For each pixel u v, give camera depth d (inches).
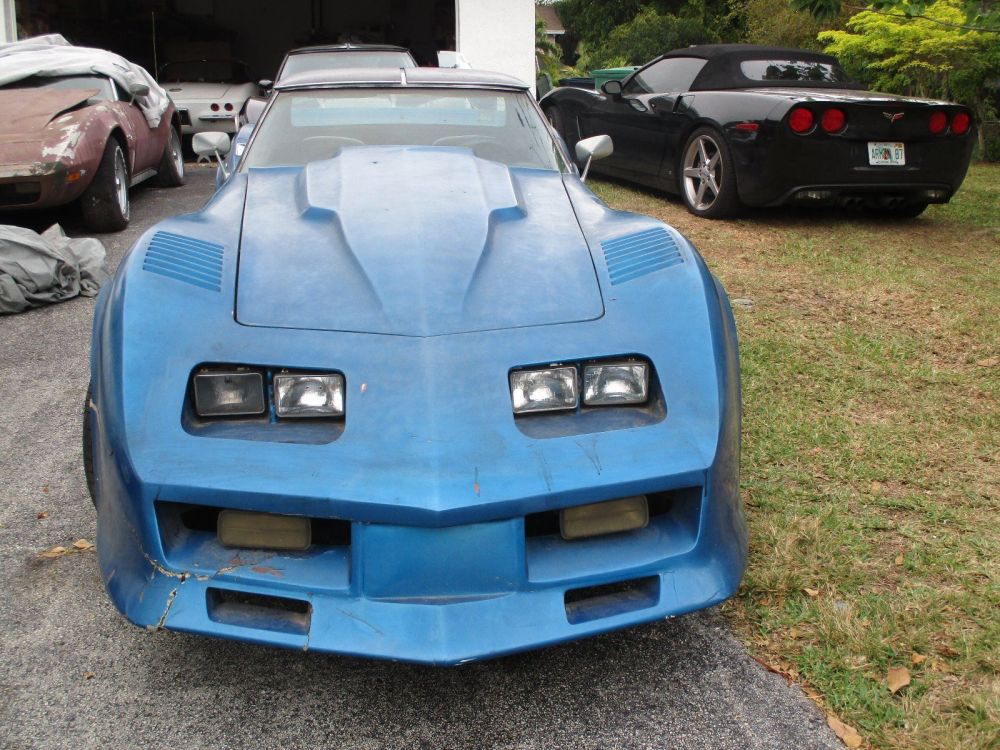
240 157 130.8
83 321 178.2
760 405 131.8
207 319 77.0
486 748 69.4
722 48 271.4
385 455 68.2
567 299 82.2
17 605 87.1
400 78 144.6
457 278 82.8
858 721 71.2
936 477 110.8
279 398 72.4
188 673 77.9
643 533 73.5
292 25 768.3
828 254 217.9
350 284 82.2
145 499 68.5
